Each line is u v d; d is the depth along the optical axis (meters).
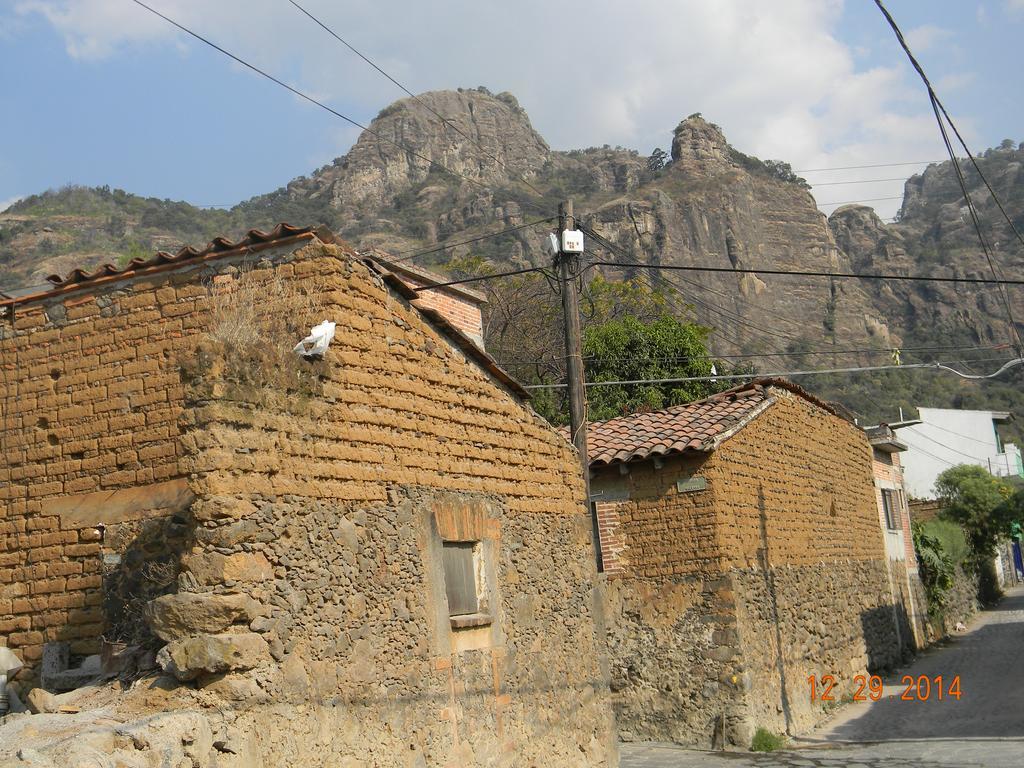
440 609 10.08
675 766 14.63
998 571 55.38
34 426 10.30
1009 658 26.45
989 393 81.06
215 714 7.11
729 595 16.52
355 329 9.62
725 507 16.98
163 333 9.98
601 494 17.69
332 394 9.11
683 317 39.31
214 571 7.47
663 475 17.28
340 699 8.40
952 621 36.25
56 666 9.20
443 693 9.88
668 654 16.80
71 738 6.18
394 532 9.60
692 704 16.52
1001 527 46.88
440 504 10.47
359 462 9.30
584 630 13.17
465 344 11.52
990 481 48.22
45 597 9.61
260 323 9.20
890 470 30.30
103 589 9.15
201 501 7.57
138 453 9.68
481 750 10.35
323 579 8.48
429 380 10.73
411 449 10.18
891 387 74.81
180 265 10.09
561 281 16.27
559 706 12.16
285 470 8.29
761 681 17.03
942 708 19.77
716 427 17.77
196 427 7.71
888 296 101.38
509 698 11.09
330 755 8.14
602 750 12.97
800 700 18.56
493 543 11.39
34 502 9.98
